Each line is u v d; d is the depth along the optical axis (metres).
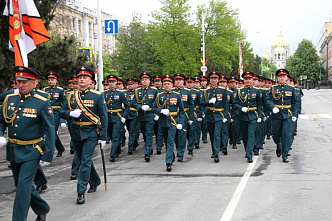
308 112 24.77
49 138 4.90
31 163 4.82
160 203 5.96
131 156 10.58
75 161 7.79
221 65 35.25
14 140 4.85
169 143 8.46
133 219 5.26
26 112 4.89
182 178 7.63
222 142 10.51
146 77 10.84
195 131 11.15
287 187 6.70
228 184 7.02
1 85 13.83
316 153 10.16
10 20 9.65
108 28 18.91
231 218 5.20
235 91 9.88
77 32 41.66
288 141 9.11
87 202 6.12
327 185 6.78
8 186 7.37
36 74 4.96
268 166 8.62
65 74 16.69
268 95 9.48
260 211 5.46
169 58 32.69
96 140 6.45
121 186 7.09
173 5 32.16
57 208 5.83
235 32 36.50
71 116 6.23
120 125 10.26
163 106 8.60
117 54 34.31
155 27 32.47
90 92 6.42
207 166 8.84
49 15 15.04
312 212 5.39
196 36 32.75
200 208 5.66
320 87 104.44
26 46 9.73
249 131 9.51
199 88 12.38
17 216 4.61
